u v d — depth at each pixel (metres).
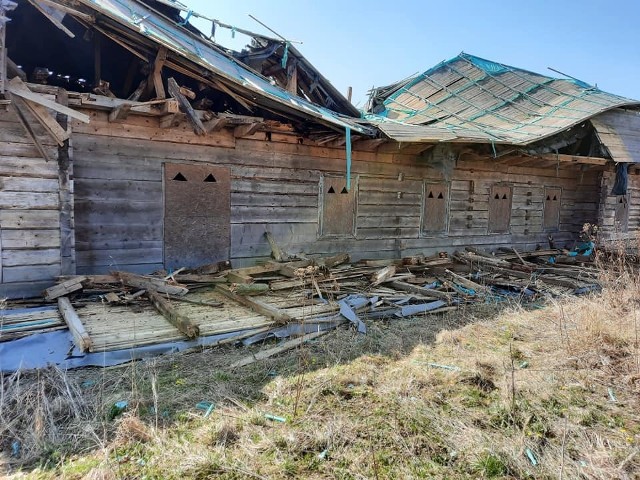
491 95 12.97
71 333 4.46
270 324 5.11
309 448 2.88
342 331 5.35
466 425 3.23
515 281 8.44
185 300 6.01
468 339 5.22
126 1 7.24
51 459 2.66
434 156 9.54
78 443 2.82
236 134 7.61
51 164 5.80
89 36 6.94
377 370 4.19
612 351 4.64
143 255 7.03
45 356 4.01
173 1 8.70
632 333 4.98
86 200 6.49
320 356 4.52
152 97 6.88
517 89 12.98
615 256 10.77
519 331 5.56
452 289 7.64
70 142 5.94
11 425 2.90
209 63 6.34
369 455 2.83
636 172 13.74
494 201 11.88
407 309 6.34
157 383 3.70
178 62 6.59
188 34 7.93
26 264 5.74
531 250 12.85
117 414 3.18
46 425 2.95
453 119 12.13
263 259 8.30
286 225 8.58
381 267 8.53
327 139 8.27
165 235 7.20
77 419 3.06
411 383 3.85
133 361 3.89
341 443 2.94
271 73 9.90
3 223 5.55
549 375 4.13
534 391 3.80
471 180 11.33
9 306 5.30
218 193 7.69
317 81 9.96
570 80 12.95
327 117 7.48
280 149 8.35
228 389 3.66
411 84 14.88
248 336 4.84
